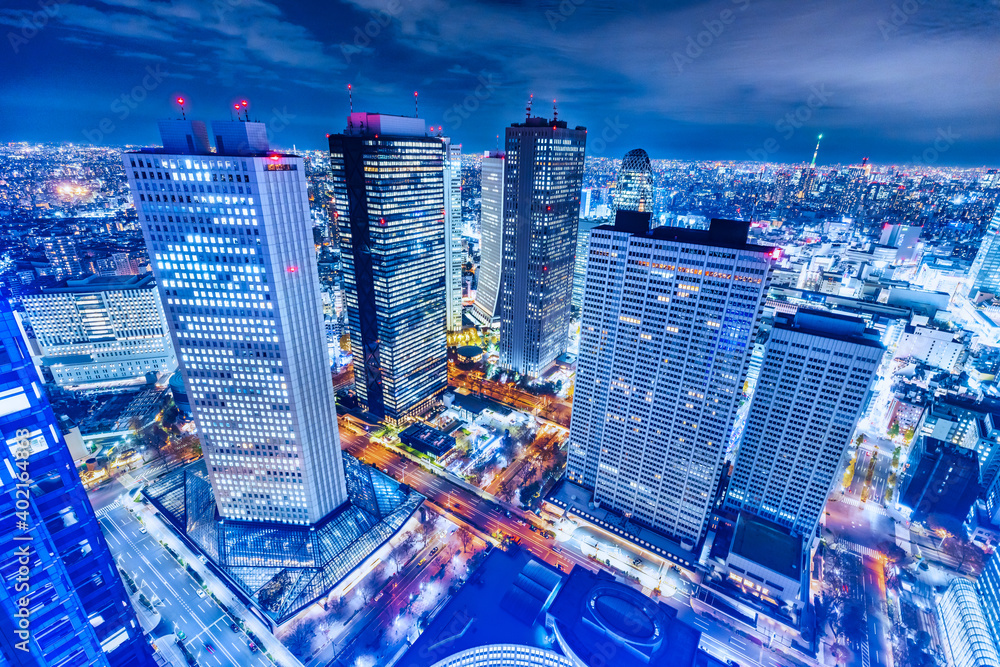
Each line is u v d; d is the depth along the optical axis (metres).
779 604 171.25
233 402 169.75
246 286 150.88
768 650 163.00
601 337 194.00
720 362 160.12
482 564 181.38
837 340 163.38
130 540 198.25
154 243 147.38
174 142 141.12
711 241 155.75
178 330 158.88
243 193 138.62
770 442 188.50
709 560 181.25
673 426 179.88
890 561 198.88
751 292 146.50
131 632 90.56
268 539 186.75
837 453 174.00
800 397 176.00
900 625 173.00
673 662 146.50
